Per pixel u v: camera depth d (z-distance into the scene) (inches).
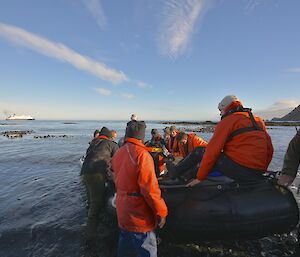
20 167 391.9
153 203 91.8
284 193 124.3
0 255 135.3
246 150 116.9
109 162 168.4
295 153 106.1
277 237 147.5
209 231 120.0
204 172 119.8
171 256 129.1
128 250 107.2
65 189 260.2
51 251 138.5
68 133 1487.5
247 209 116.9
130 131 101.9
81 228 166.6
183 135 218.2
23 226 169.8
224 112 127.9
